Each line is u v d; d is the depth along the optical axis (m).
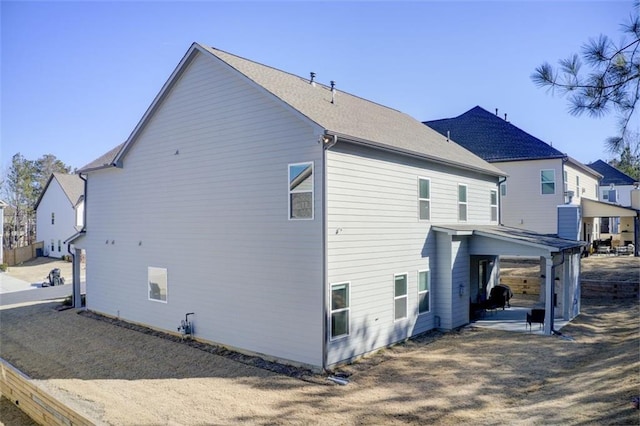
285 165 12.05
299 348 11.63
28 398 9.30
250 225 12.81
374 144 12.38
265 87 12.36
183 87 14.83
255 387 10.30
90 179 19.48
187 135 14.70
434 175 16.02
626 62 8.02
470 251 16.70
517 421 8.00
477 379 10.55
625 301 20.20
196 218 14.38
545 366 11.33
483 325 16.25
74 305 20.42
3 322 18.39
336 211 11.56
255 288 12.64
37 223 47.88
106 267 18.34
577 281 18.19
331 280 11.35
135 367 11.97
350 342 11.99
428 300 15.49
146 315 16.25
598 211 29.84
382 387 10.20
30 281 32.28
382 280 13.26
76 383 10.87
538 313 15.02
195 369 11.68
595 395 8.66
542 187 26.36
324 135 11.02
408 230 14.48
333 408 9.06
